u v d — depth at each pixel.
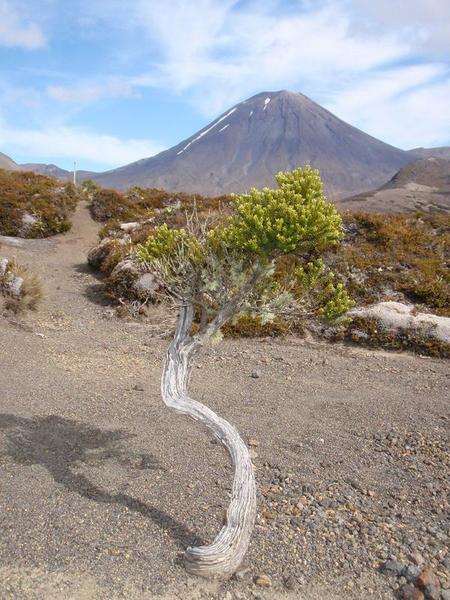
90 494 4.52
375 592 3.61
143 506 4.39
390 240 13.95
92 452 5.30
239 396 7.38
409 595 3.54
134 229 18.08
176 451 5.45
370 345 10.63
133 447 5.47
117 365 8.56
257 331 10.84
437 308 11.62
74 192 25.48
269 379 8.33
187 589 3.48
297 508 4.56
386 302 11.37
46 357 8.52
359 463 5.49
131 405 6.67
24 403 6.38
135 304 12.32
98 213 23.61
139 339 10.43
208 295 4.48
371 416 6.84
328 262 12.77
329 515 4.49
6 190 22.08
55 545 3.82
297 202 4.11
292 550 3.97
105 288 13.57
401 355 10.30
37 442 5.39
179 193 25.59
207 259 4.46
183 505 4.45
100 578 3.53
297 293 6.32
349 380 8.54
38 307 11.72
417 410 7.16
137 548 3.85
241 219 4.32
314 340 10.85
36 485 4.58
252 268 4.42
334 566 3.85
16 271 11.95
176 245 4.66
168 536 4.02
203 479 4.92
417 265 12.99
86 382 7.47
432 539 4.22
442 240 14.24
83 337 10.22
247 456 3.81
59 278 15.48
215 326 4.41
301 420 6.57
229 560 3.56
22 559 3.66
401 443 6.04
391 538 4.21
